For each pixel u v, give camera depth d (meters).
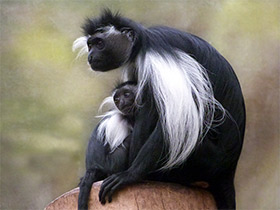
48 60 17.28
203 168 8.42
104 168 8.48
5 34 17.47
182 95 8.05
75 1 17.25
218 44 16.62
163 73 8.15
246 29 16.66
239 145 8.85
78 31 17.36
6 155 17.08
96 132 8.72
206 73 8.48
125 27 9.03
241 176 16.91
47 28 17.41
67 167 17.31
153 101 8.22
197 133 8.07
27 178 17.22
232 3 16.75
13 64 17.34
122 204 7.91
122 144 8.55
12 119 17.23
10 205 17.08
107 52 9.04
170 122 8.02
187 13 16.70
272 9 16.67
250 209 16.80
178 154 8.10
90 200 8.16
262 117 16.73
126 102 8.80
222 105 8.62
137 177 7.96
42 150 17.20
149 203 7.91
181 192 8.13
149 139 8.08
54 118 17.25
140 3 16.61
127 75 9.43
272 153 16.80
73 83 17.16
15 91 17.38
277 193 16.72
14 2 17.56
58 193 17.17
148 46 8.52
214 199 8.81
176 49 8.51
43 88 17.28
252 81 16.62
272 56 16.61
